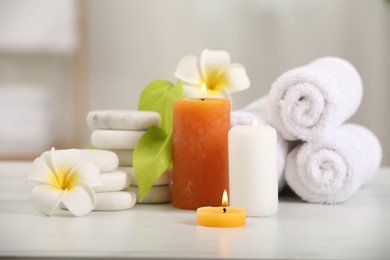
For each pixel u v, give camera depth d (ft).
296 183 3.74
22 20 8.27
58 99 9.21
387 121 9.43
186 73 4.04
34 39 8.28
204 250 2.63
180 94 3.98
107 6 9.30
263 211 3.34
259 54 9.41
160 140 3.69
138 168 3.51
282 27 9.39
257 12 9.39
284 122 3.64
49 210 3.29
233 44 9.41
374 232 2.98
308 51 9.41
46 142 7.94
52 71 9.19
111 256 2.53
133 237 2.86
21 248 2.65
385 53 9.38
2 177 4.72
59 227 3.08
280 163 3.72
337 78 3.76
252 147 3.32
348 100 3.79
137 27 9.34
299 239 2.83
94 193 3.35
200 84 4.02
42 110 7.93
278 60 9.41
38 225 3.12
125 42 9.34
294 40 9.39
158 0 9.34
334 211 3.51
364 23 9.38
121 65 9.35
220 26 9.39
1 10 8.24
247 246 2.70
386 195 4.02
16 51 8.30
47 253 2.57
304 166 3.68
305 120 3.60
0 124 7.86
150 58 9.37
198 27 9.39
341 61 4.21
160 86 4.08
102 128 3.71
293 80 3.63
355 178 3.66
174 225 3.14
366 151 3.90
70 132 9.22
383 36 9.38
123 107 9.37
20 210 3.52
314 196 3.72
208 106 3.50
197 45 9.41
